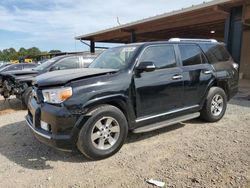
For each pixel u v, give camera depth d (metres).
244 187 3.01
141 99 4.32
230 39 10.07
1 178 3.40
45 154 4.14
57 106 3.69
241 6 9.56
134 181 3.23
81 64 8.80
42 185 3.21
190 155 3.94
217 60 5.89
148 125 4.54
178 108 4.95
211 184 3.09
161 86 4.57
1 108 8.23
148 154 4.04
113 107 3.99
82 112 3.69
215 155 3.92
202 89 5.36
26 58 41.81
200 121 5.78
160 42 4.83
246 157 3.82
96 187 3.13
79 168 3.64
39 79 4.10
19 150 4.34
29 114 4.55
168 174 3.37
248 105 7.45
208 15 11.39
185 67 5.05
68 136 3.63
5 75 8.53
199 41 5.63
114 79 4.05
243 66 17.09
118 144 4.05
